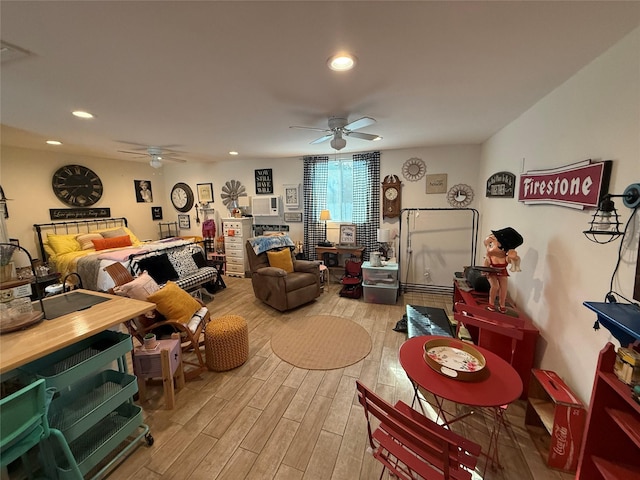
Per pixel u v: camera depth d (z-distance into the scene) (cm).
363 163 465
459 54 149
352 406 205
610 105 140
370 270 411
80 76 171
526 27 124
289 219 540
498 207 317
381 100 218
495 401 129
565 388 164
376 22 120
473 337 249
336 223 498
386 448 127
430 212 438
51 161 440
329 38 133
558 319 184
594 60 153
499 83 187
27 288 208
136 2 105
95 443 152
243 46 139
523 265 243
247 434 181
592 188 148
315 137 344
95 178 497
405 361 159
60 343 135
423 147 429
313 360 262
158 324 227
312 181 503
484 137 358
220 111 242
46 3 104
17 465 148
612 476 114
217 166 580
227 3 106
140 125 285
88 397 159
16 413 110
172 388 201
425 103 226
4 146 391
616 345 131
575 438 150
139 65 158
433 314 323
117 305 183
